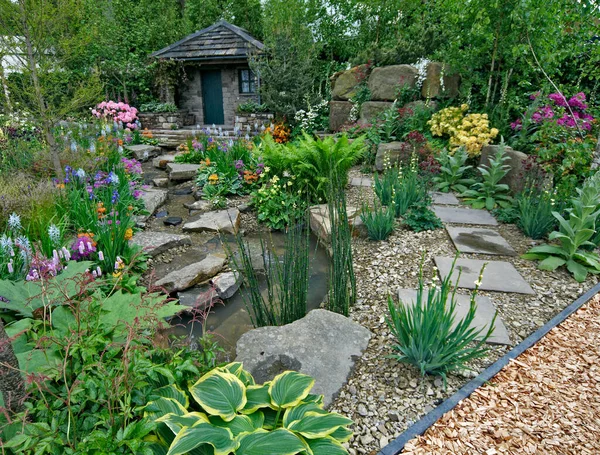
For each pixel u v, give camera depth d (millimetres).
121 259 3828
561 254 3936
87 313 2148
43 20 5051
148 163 8977
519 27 6422
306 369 2514
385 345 2781
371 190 6383
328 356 2633
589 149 4953
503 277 3676
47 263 2803
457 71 7785
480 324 2984
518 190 5535
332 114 9984
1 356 1634
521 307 3234
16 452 1396
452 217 5215
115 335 2121
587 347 2725
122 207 4781
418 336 2412
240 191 6535
